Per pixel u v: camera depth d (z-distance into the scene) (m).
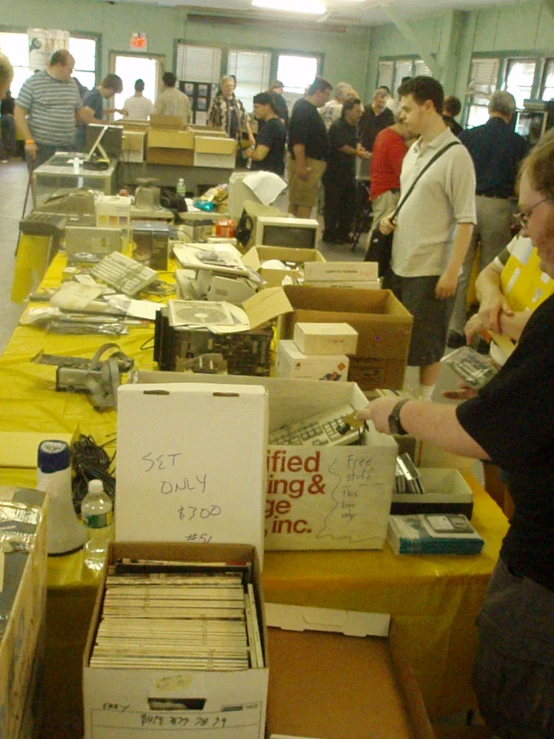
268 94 6.19
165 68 11.97
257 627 1.08
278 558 1.39
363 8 9.02
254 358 2.02
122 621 1.08
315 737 1.14
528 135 5.57
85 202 3.78
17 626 0.92
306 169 6.26
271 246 3.07
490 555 1.45
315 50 12.33
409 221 2.94
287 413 1.59
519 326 1.81
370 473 1.36
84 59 11.78
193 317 2.03
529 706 1.13
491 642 1.16
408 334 2.02
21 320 2.44
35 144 5.49
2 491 1.16
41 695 1.18
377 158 5.00
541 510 1.06
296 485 1.35
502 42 8.21
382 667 1.29
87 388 1.96
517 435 0.98
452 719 1.73
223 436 1.24
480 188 4.49
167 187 5.00
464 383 1.69
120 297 2.70
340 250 6.89
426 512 1.51
